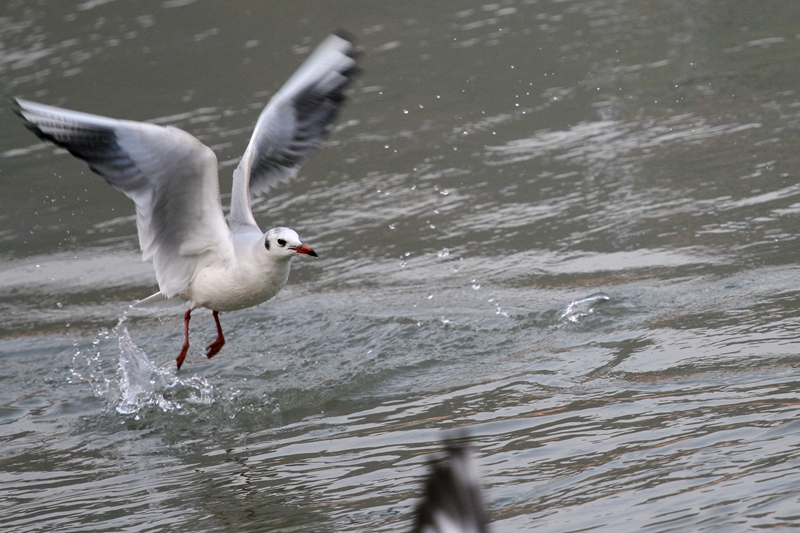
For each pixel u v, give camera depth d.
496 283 12.28
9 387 10.96
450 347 10.80
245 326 11.92
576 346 10.34
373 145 17.33
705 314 10.55
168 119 19.00
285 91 10.59
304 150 10.95
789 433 7.66
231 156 17.08
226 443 9.20
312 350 11.14
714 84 17.72
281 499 7.75
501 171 15.71
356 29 23.12
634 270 12.02
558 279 12.12
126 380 10.68
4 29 25.91
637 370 9.49
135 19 25.73
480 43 21.33
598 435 8.17
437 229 14.08
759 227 12.56
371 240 14.03
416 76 20.00
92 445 9.45
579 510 6.95
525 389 9.45
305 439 9.03
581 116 17.30
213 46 23.00
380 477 7.93
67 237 15.41
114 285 13.72
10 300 13.50
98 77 21.72
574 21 22.02
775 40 19.33
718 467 7.29
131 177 8.99
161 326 12.31
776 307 10.41
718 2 22.19
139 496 8.14
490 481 7.57
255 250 9.72
